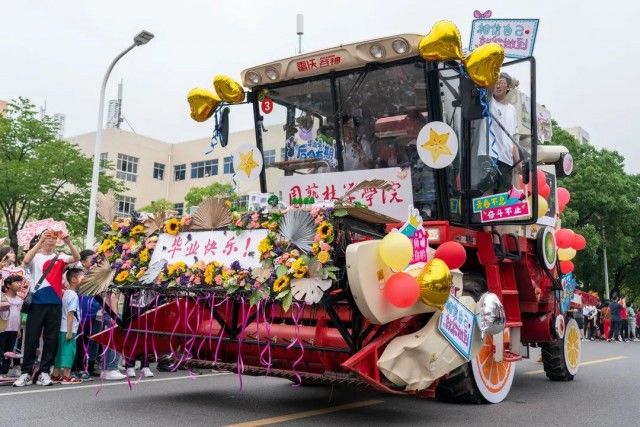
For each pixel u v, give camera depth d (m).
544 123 8.59
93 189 15.59
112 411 5.59
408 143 6.18
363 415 5.59
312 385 7.54
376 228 5.26
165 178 46.31
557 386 8.17
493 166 6.41
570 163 8.46
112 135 43.03
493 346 6.38
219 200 5.62
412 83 6.08
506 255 6.84
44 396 6.50
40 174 22.84
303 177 6.73
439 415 5.68
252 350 5.79
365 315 4.65
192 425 4.97
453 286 5.45
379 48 6.02
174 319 6.38
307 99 6.75
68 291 7.96
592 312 25.36
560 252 8.87
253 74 6.91
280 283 4.79
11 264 8.59
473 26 6.47
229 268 5.16
